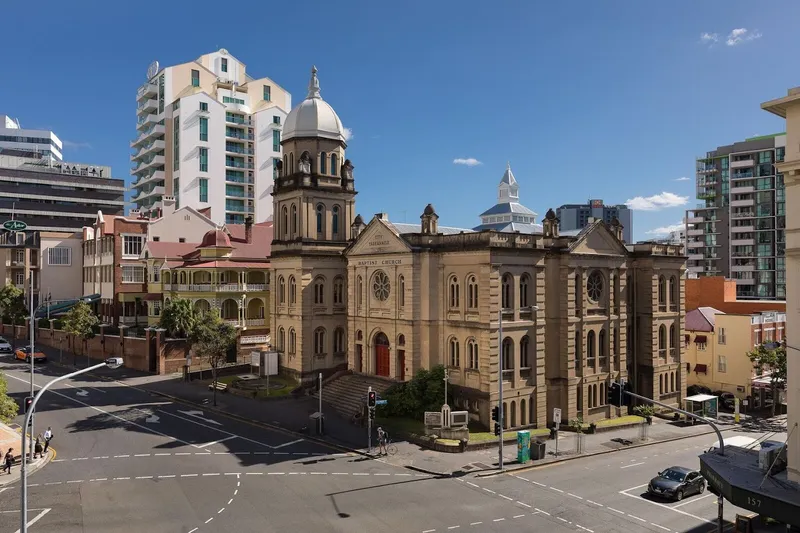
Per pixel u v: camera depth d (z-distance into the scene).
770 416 58.28
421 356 50.81
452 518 29.73
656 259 56.53
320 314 60.53
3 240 106.50
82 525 28.52
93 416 50.31
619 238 55.44
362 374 56.41
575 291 50.69
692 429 50.84
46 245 102.50
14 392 59.75
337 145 62.91
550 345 50.31
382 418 48.34
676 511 31.30
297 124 61.91
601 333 53.16
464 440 41.34
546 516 30.23
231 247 78.50
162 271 80.69
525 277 48.25
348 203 63.47
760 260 118.62
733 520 30.16
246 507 30.84
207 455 39.81
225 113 120.88
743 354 63.66
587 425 48.62
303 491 33.28
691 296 77.12
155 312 82.25
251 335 76.25
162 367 69.62
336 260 61.72
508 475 36.84
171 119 119.88
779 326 66.88
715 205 130.75
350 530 28.17
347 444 42.31
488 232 45.53
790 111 25.67
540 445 40.00
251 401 55.22
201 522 28.92
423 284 50.66
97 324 79.50
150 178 123.12
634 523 29.64
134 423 48.06
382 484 34.66
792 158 25.48
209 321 62.31
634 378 56.84
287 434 45.19
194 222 91.62
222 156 120.12
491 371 45.31
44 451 39.75
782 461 27.39
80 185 138.88
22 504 24.89
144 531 27.92
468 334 47.41
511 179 71.31
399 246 51.94
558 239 50.66
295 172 61.50
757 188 119.69
